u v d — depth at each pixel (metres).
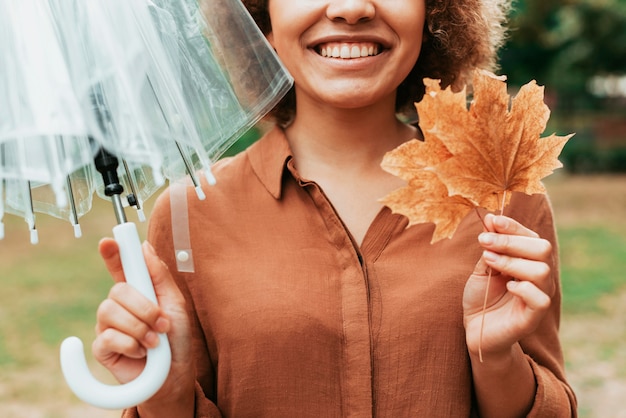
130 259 0.64
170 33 0.66
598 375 2.46
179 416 0.74
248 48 0.70
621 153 8.44
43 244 4.95
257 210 0.81
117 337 0.63
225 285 0.79
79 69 0.59
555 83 8.50
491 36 0.93
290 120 0.93
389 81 0.77
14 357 2.77
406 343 0.76
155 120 0.62
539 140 0.67
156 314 0.64
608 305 3.25
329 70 0.77
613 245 4.52
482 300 0.72
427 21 0.85
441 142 0.67
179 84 0.65
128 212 4.32
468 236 0.80
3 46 0.59
